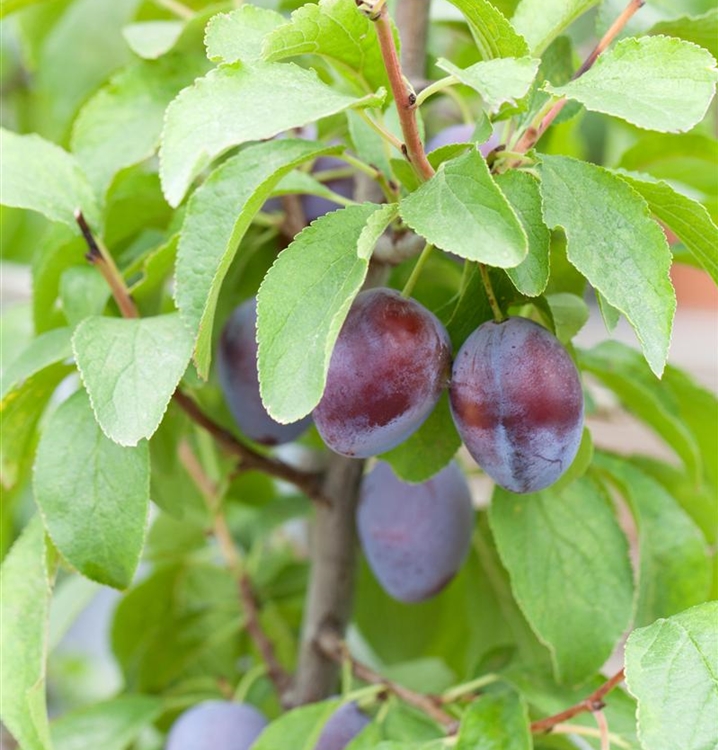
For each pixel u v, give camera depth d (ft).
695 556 1.70
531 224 1.33
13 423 1.61
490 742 1.50
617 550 1.61
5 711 1.49
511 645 1.75
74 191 1.59
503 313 1.45
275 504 2.11
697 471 1.79
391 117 1.60
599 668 1.58
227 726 1.83
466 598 1.94
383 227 1.28
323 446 1.96
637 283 1.30
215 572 2.16
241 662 2.21
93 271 1.65
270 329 1.30
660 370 1.28
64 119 2.49
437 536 1.71
